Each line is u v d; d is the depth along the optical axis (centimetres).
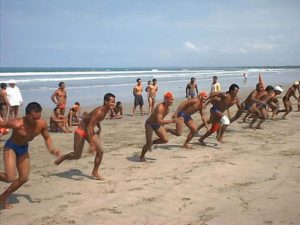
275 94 1515
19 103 1435
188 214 563
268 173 773
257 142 1077
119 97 2602
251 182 716
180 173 774
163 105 827
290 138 1137
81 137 712
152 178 741
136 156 919
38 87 3288
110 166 828
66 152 968
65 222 534
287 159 885
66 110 1878
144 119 1619
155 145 1042
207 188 681
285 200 620
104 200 621
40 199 626
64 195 645
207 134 1032
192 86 1836
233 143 1062
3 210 577
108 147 1023
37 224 527
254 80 5309
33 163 859
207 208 587
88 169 806
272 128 1318
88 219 545
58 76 5947
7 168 554
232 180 728
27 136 558
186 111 973
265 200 620
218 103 1031
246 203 607
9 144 566
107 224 527
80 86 3575
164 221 538
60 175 763
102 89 3238
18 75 6072
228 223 530
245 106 1319
